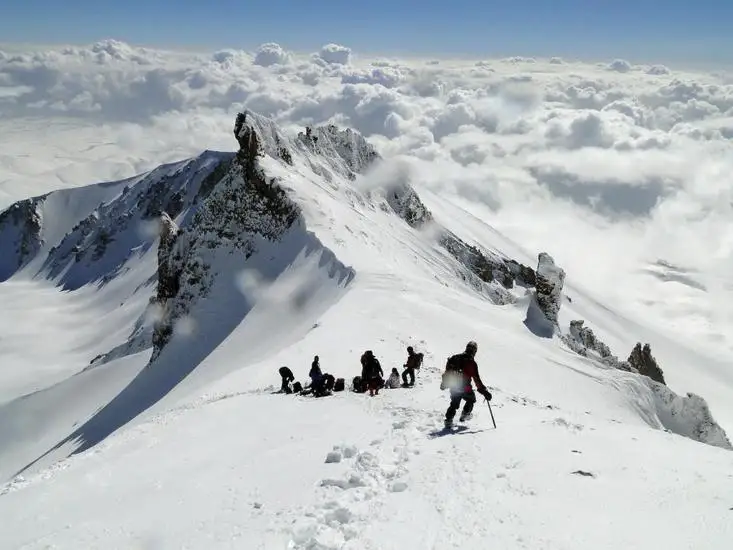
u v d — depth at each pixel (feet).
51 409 268.41
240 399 83.46
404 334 140.26
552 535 33.19
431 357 124.06
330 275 210.18
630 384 160.56
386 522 36.40
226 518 40.22
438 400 72.43
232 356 197.26
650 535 32.94
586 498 38.06
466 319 171.22
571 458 45.68
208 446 59.52
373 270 199.11
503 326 187.62
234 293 245.04
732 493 38.27
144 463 55.57
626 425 59.00
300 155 366.84
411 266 282.77
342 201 329.31
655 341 524.93
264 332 203.72
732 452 49.08
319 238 233.14
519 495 38.81
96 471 54.03
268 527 37.42
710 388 399.85
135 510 43.83
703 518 34.78
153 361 250.16
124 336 456.86
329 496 41.52
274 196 262.47
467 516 36.19
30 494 49.80
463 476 42.75
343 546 33.53
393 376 86.79
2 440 254.68
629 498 37.99
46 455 219.20
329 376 84.38
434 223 457.27
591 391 144.56
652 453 47.24
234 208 272.72
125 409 223.10
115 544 38.32
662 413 159.33
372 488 42.11
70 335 531.09
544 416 62.23
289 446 55.98
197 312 247.91
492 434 53.11
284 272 234.99
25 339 513.04
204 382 183.32
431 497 39.63
